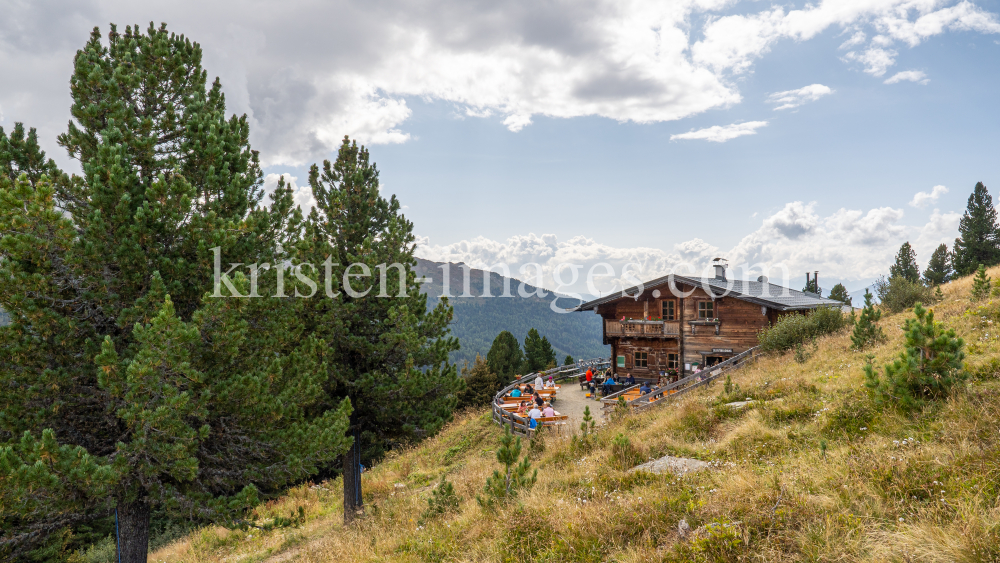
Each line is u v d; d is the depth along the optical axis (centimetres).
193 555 1507
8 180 745
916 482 598
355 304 1502
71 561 1573
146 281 866
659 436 1181
